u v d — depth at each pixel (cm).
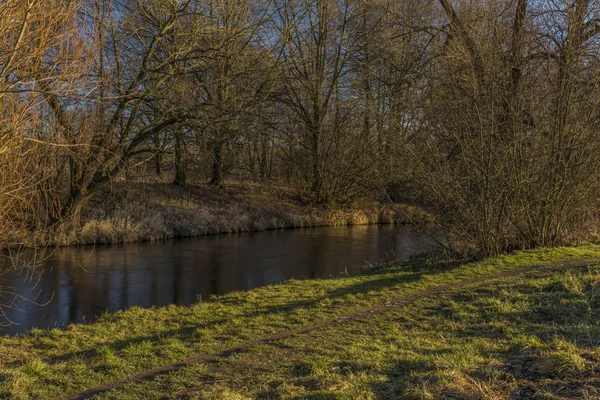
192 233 2141
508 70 1370
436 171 1370
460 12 1723
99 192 2225
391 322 777
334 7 2622
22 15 675
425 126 1438
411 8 2375
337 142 2806
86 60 801
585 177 1417
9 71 678
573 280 876
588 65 1409
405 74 2052
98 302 1086
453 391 438
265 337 738
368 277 1244
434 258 1452
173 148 2256
